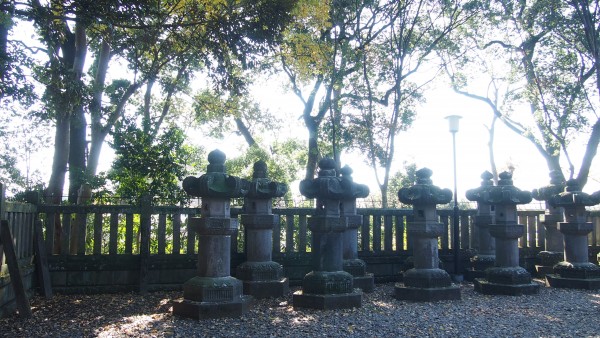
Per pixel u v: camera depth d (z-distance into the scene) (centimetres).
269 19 1062
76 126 1342
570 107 1816
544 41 1892
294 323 686
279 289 888
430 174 909
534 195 1260
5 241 707
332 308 775
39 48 1030
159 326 664
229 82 1170
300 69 1481
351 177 892
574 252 1067
